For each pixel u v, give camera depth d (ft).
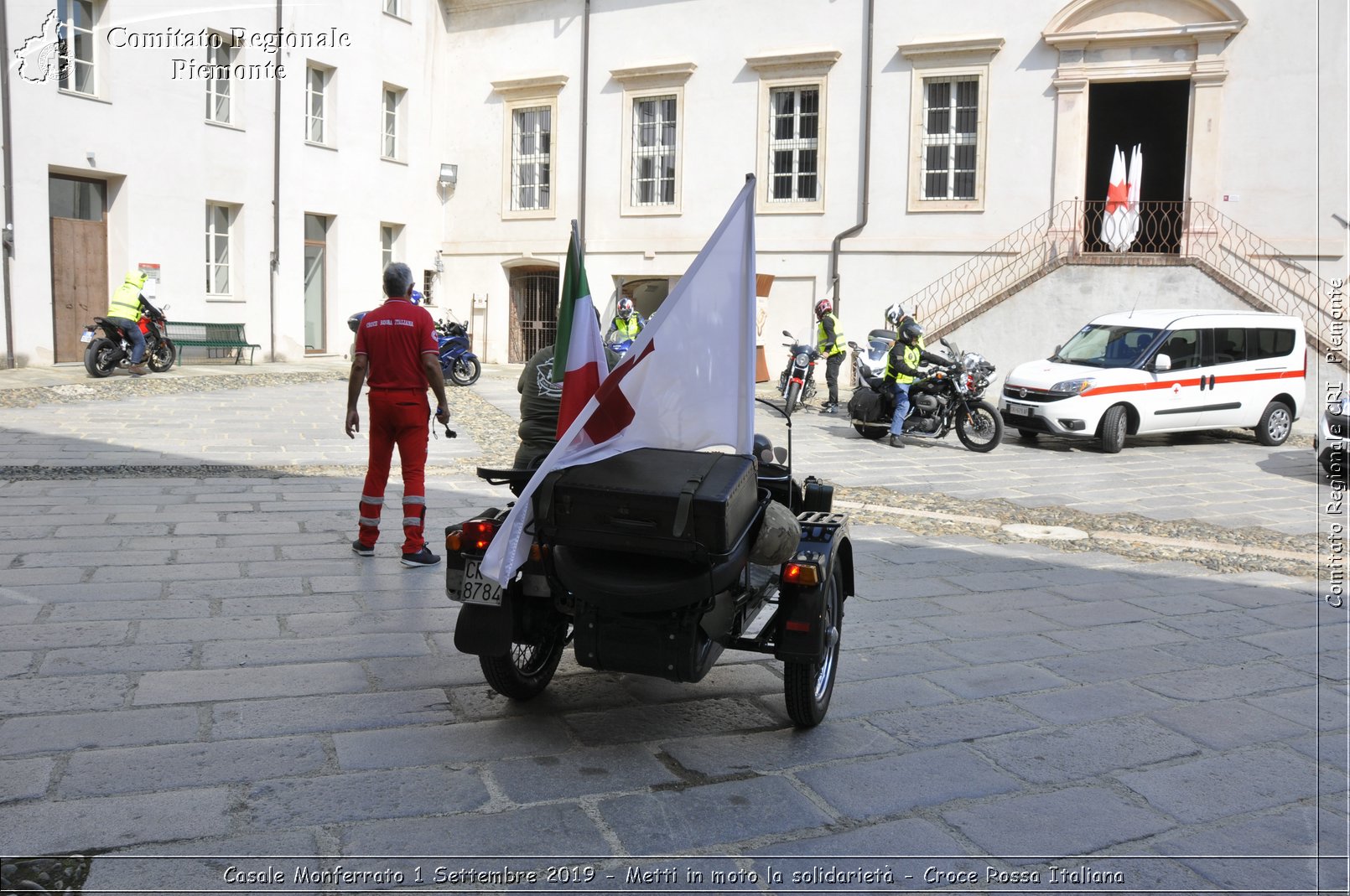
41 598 19.22
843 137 70.79
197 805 11.84
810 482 17.35
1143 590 23.63
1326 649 19.51
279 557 22.91
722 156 74.84
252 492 30.25
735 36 73.77
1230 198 61.41
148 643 17.07
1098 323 50.49
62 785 12.12
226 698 14.96
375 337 22.13
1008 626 20.42
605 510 12.86
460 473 35.65
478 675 16.39
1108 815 12.60
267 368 67.72
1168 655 18.90
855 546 27.09
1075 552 27.48
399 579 21.42
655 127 77.77
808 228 72.23
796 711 14.48
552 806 12.20
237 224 71.46
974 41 66.13
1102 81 63.87
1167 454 46.29
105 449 36.22
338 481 32.55
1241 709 16.28
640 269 78.48
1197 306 57.88
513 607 14.10
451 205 86.74
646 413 14.16
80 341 63.26
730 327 14.46
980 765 13.88
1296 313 58.95
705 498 12.63
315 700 15.07
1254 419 49.44
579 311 14.66
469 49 84.84
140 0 63.72
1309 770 14.05
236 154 70.38
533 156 83.15
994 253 67.00
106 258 64.44
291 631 17.98
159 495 29.32
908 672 17.51
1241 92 60.80
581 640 13.43
